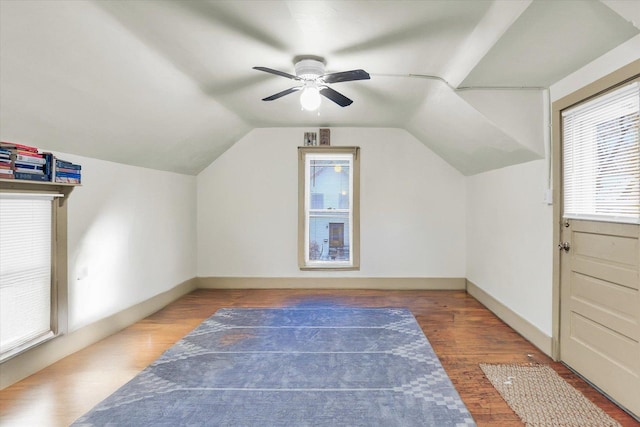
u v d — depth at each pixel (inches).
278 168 190.5
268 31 83.0
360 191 189.6
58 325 103.7
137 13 73.5
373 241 190.4
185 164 169.6
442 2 71.7
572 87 96.4
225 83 115.9
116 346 114.6
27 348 93.8
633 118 75.4
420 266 190.2
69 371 97.2
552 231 105.7
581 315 93.3
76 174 106.3
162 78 101.3
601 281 85.7
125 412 78.2
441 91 120.3
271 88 122.4
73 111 92.1
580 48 82.0
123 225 133.0
